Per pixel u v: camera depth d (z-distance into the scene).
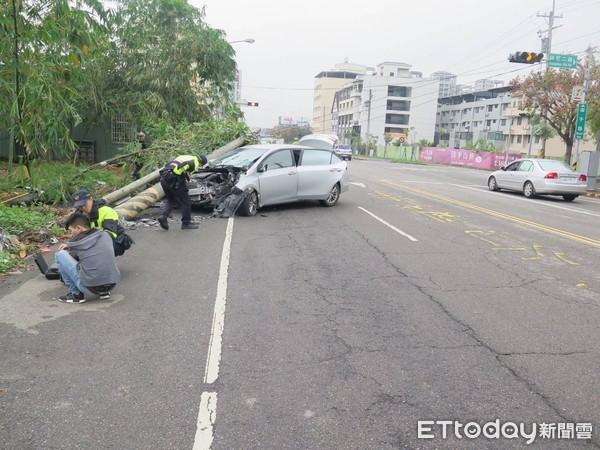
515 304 5.88
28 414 3.46
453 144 87.00
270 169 11.79
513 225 11.33
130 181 14.22
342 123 117.00
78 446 3.13
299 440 3.23
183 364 4.23
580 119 24.11
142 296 5.90
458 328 5.11
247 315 5.36
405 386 3.93
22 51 11.81
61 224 9.61
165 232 9.55
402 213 12.60
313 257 7.89
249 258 7.74
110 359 4.30
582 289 6.51
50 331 4.86
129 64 20.89
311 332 4.94
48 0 11.37
